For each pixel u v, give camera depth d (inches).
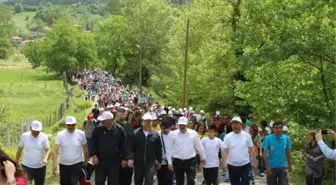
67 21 4938.5
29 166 514.6
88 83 3294.8
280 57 856.9
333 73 868.6
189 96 1942.7
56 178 674.8
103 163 525.0
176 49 2130.9
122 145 533.0
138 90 2721.5
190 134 557.6
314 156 582.6
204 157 566.9
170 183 579.8
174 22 3666.3
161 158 557.3
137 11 3715.6
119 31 3858.3
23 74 5423.2
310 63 895.1
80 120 1505.9
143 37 3673.7
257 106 1038.4
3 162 250.7
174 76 2092.8
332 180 787.4
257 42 941.2
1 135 1090.7
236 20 1589.6
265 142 522.9
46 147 519.5
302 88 915.4
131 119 721.6
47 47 4820.4
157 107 1290.6
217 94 1640.0
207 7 1946.4
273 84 970.1
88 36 4877.0
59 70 4800.7
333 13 859.4
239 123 520.1
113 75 4158.5
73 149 520.4
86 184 534.9
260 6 922.1
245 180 519.5
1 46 7696.9
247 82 1058.1
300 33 872.9
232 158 519.8
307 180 588.1
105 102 2078.0
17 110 2249.0
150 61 3671.3
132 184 664.4
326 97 896.3
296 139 880.9
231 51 1576.0
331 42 832.9
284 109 921.5
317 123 895.7
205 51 1749.5
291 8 880.3
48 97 3009.4
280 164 521.7
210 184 603.5
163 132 573.9
